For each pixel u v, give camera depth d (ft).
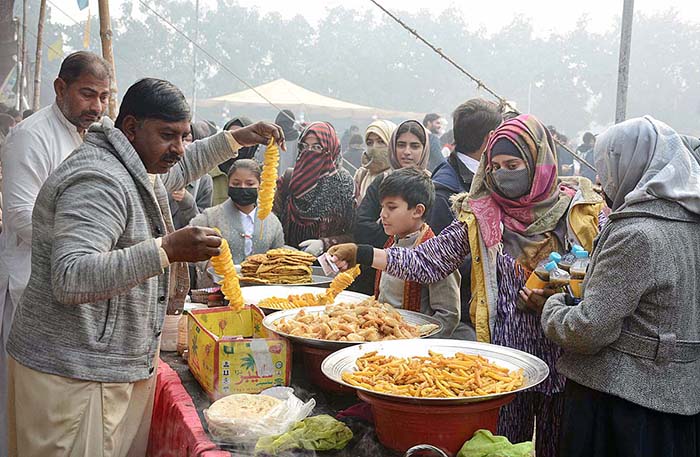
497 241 7.74
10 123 22.58
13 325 6.66
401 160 13.15
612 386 6.16
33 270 6.39
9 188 9.21
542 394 7.87
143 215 6.40
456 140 10.87
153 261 5.81
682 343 6.09
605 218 7.98
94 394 6.31
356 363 6.33
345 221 13.17
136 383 6.77
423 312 8.73
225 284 6.51
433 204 9.80
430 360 6.33
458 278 8.95
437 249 8.16
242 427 5.90
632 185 6.48
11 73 23.98
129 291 6.39
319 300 8.47
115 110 12.84
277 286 9.61
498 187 7.80
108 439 6.41
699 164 6.56
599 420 6.35
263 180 7.98
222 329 8.09
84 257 5.69
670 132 6.43
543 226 7.77
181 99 6.43
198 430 6.18
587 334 6.09
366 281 11.69
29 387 6.31
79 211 5.87
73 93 9.40
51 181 6.17
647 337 6.08
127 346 6.48
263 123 8.71
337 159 13.34
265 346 6.89
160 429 7.41
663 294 6.00
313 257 10.30
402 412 5.56
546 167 7.68
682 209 6.16
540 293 7.26
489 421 5.81
